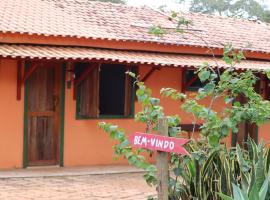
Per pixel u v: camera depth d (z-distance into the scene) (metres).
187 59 12.68
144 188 9.65
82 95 11.94
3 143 11.09
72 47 11.72
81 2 14.43
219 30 15.28
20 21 11.91
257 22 17.30
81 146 11.94
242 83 5.69
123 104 12.52
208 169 5.69
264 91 14.27
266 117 5.53
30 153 11.49
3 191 8.94
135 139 5.00
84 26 12.56
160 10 15.40
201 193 5.65
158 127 4.99
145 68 12.61
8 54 10.26
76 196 8.76
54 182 9.91
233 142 13.75
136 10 15.01
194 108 5.62
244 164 5.63
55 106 11.74
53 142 11.76
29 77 11.41
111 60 11.16
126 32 12.82
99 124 5.71
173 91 5.84
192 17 15.89
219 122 5.48
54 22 12.37
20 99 11.23
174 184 5.71
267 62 14.19
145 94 5.67
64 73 11.72
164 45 12.80
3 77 11.05
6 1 13.30
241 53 6.10
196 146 5.76
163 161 4.91
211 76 5.79
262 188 4.99
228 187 5.49
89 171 11.16
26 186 9.44
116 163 12.33
